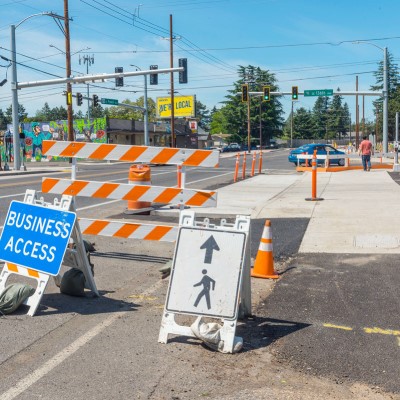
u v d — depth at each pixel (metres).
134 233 8.26
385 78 37.44
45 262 6.17
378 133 122.75
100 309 6.27
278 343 5.27
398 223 11.24
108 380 4.44
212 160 7.86
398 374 4.59
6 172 35.16
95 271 8.04
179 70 32.62
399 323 5.77
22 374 4.54
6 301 6.00
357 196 16.14
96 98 49.53
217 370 4.66
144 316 6.03
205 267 5.34
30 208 6.51
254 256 8.93
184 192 8.05
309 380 4.48
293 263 8.38
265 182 22.66
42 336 5.40
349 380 4.48
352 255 8.75
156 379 4.46
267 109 119.44
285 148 125.06
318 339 5.36
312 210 13.38
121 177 28.27
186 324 5.77
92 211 14.25
